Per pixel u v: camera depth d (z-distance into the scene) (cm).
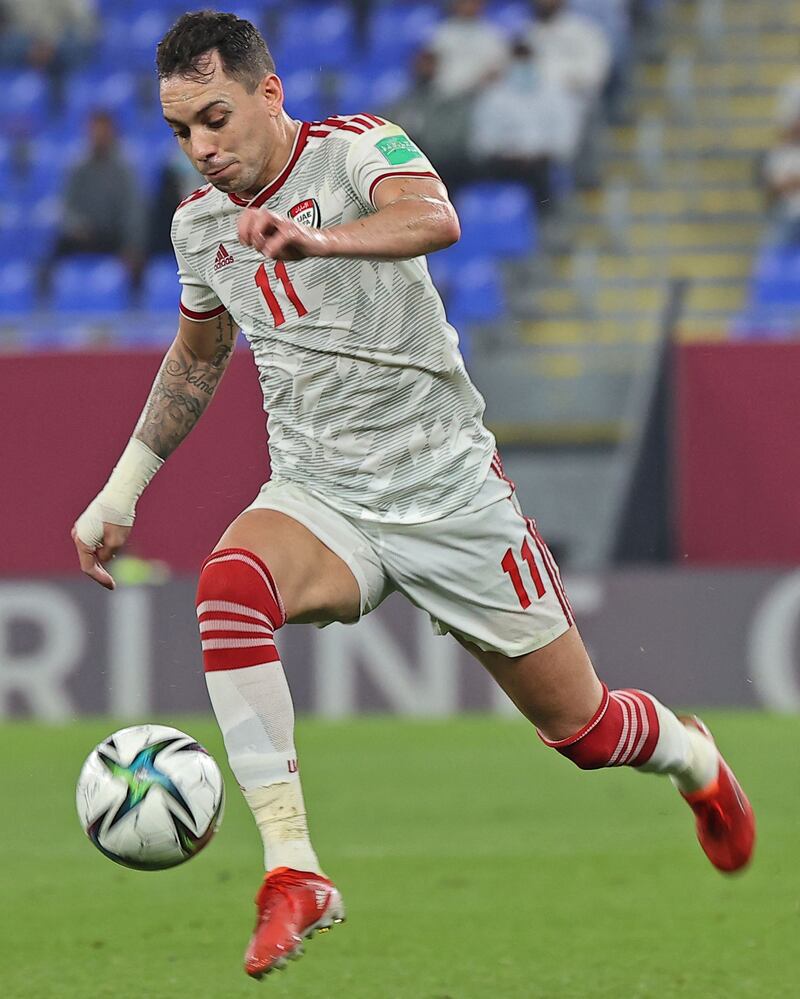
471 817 2716
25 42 6812
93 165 5616
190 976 1650
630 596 4150
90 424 4441
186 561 4394
